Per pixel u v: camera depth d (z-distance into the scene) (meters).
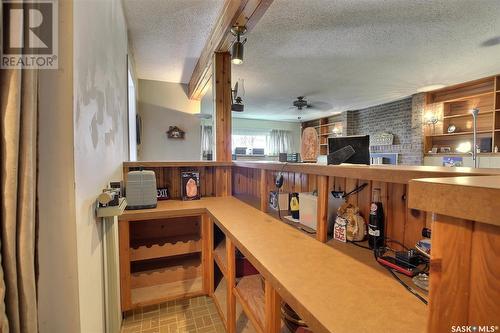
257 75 3.94
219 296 1.91
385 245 1.13
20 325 0.61
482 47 2.95
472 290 0.38
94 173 1.04
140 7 2.12
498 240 0.35
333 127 7.58
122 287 1.75
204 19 2.33
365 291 0.78
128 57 2.69
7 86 0.57
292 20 2.35
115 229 1.47
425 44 2.86
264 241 1.21
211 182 2.46
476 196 0.35
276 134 8.69
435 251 0.42
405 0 2.08
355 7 2.17
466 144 4.42
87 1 0.94
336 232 1.24
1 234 0.58
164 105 4.15
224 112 2.59
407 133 5.41
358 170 0.96
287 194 1.81
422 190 0.43
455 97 4.61
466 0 2.09
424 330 0.61
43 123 0.73
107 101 1.37
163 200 2.24
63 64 0.74
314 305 0.71
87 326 0.90
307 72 3.78
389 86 4.51
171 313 1.82
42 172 0.73
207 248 1.97
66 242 0.76
